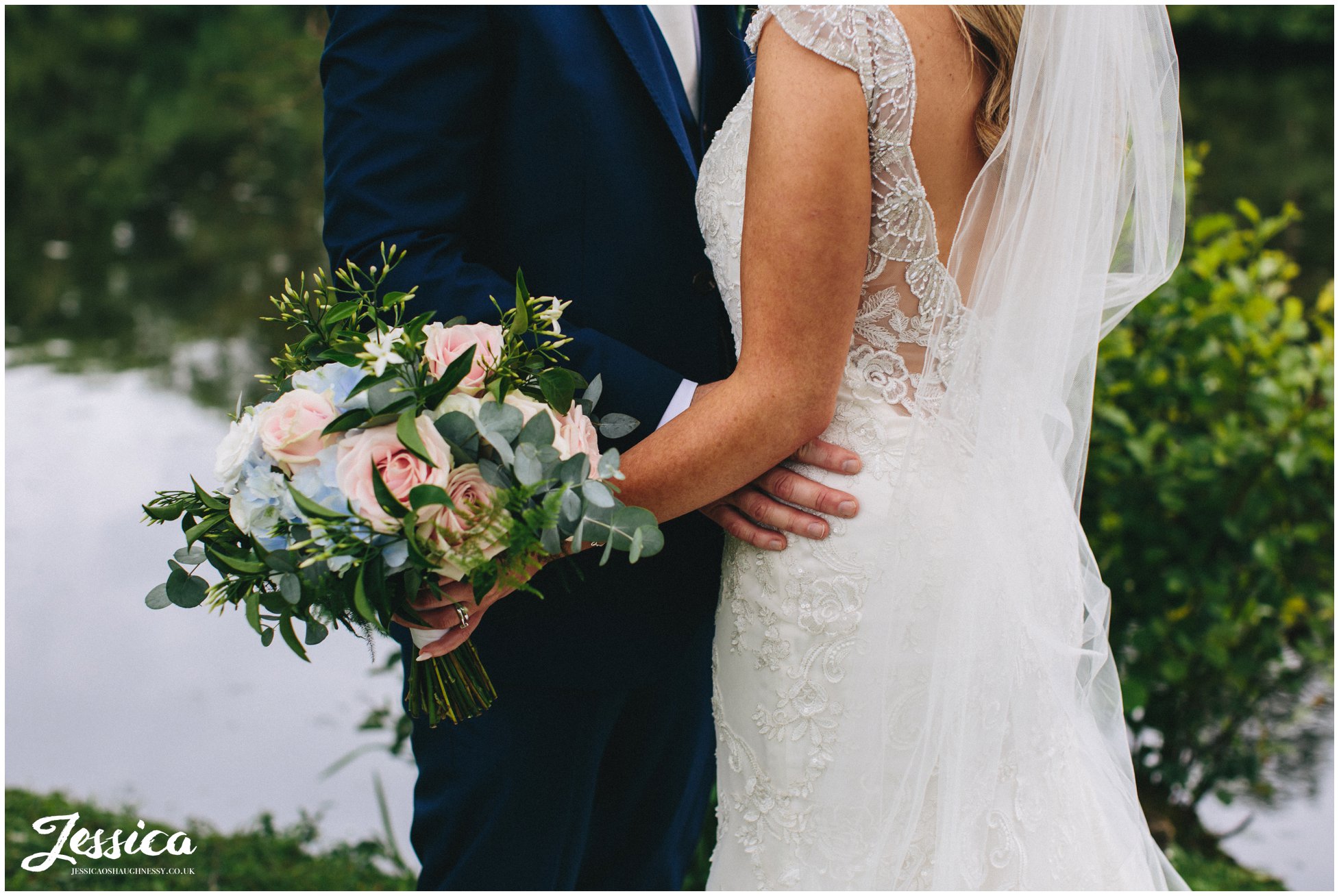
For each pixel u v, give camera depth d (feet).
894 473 4.72
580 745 5.90
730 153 4.95
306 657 4.21
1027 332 4.63
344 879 8.62
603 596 5.66
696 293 5.75
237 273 24.47
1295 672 10.11
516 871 5.92
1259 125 36.55
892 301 4.65
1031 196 4.53
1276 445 9.07
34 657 11.98
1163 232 5.03
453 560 4.05
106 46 41.29
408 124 5.10
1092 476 9.09
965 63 4.39
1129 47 4.72
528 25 5.18
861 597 4.70
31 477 15.44
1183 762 10.03
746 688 5.00
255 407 4.42
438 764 5.95
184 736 10.81
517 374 4.46
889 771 4.68
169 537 14.28
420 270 5.12
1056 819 4.77
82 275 24.11
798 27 4.24
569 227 5.41
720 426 4.50
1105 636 5.32
